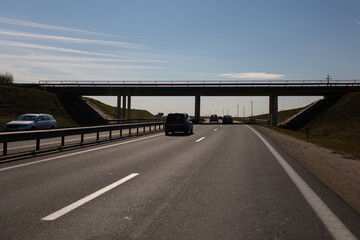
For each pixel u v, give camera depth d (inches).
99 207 177.3
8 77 2962.6
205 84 2269.9
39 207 175.9
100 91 2336.4
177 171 297.3
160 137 762.2
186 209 175.3
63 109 2172.7
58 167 313.9
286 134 970.1
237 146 548.7
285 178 268.5
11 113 1780.3
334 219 159.6
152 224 149.9
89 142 583.8
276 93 2260.1
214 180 257.1
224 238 133.2
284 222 154.4
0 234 134.7
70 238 131.3
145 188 226.2
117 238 132.0
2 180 249.0
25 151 448.8
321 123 2167.8
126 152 445.7
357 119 1925.4
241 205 184.4
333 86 2198.6
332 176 279.0
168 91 2300.7
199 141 645.3
